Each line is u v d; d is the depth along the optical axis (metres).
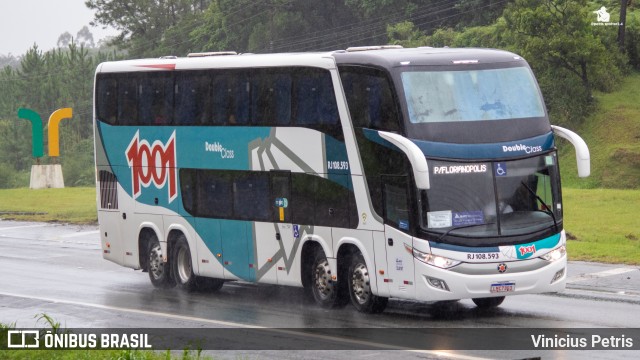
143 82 34.19
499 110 25.72
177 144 32.78
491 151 25.25
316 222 27.98
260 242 29.97
